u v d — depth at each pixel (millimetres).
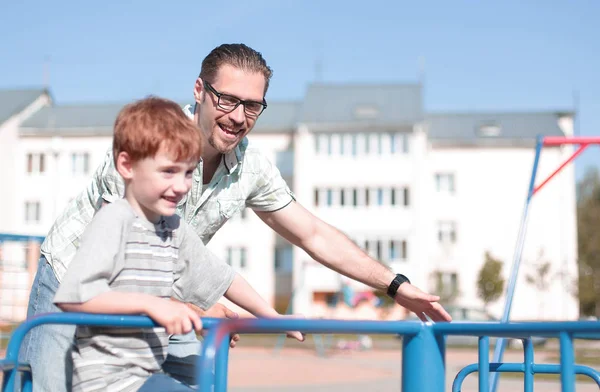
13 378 2410
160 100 2727
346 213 41312
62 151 44188
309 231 3750
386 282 3666
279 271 42688
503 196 42281
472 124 43750
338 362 18094
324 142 41781
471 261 42156
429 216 42594
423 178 41906
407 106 42281
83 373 2629
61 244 3410
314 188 41594
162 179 2615
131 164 2643
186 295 2977
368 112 41969
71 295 2508
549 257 41656
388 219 41031
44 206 44031
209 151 3482
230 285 3033
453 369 14695
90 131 43938
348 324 2236
